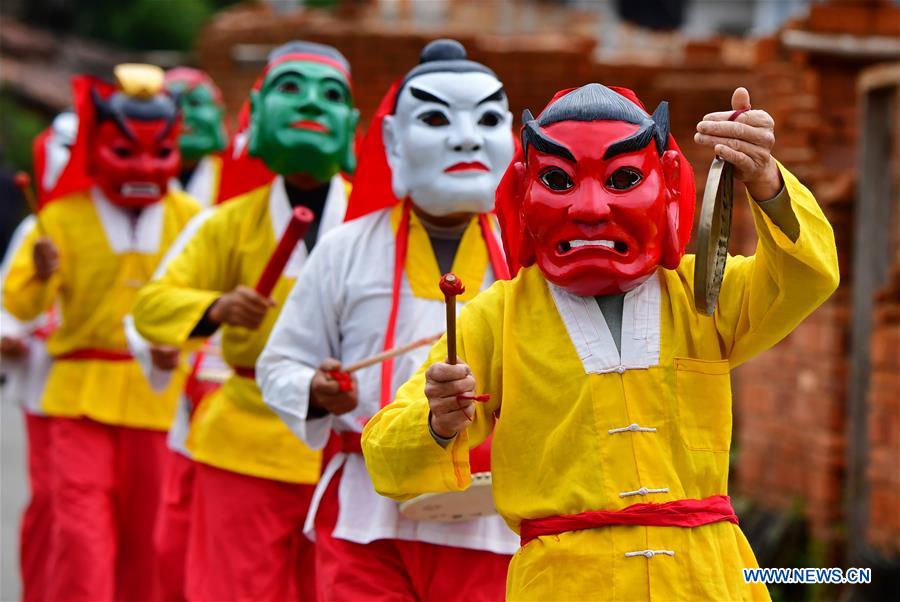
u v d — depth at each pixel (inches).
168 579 729.6
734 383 1047.0
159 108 804.0
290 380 528.7
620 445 396.8
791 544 834.8
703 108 1183.6
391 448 411.8
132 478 799.1
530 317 412.8
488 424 421.1
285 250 572.1
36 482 832.3
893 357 745.6
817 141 908.0
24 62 2300.7
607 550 393.1
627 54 1330.0
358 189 561.6
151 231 805.9
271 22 1350.9
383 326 535.2
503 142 539.2
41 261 764.0
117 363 793.6
